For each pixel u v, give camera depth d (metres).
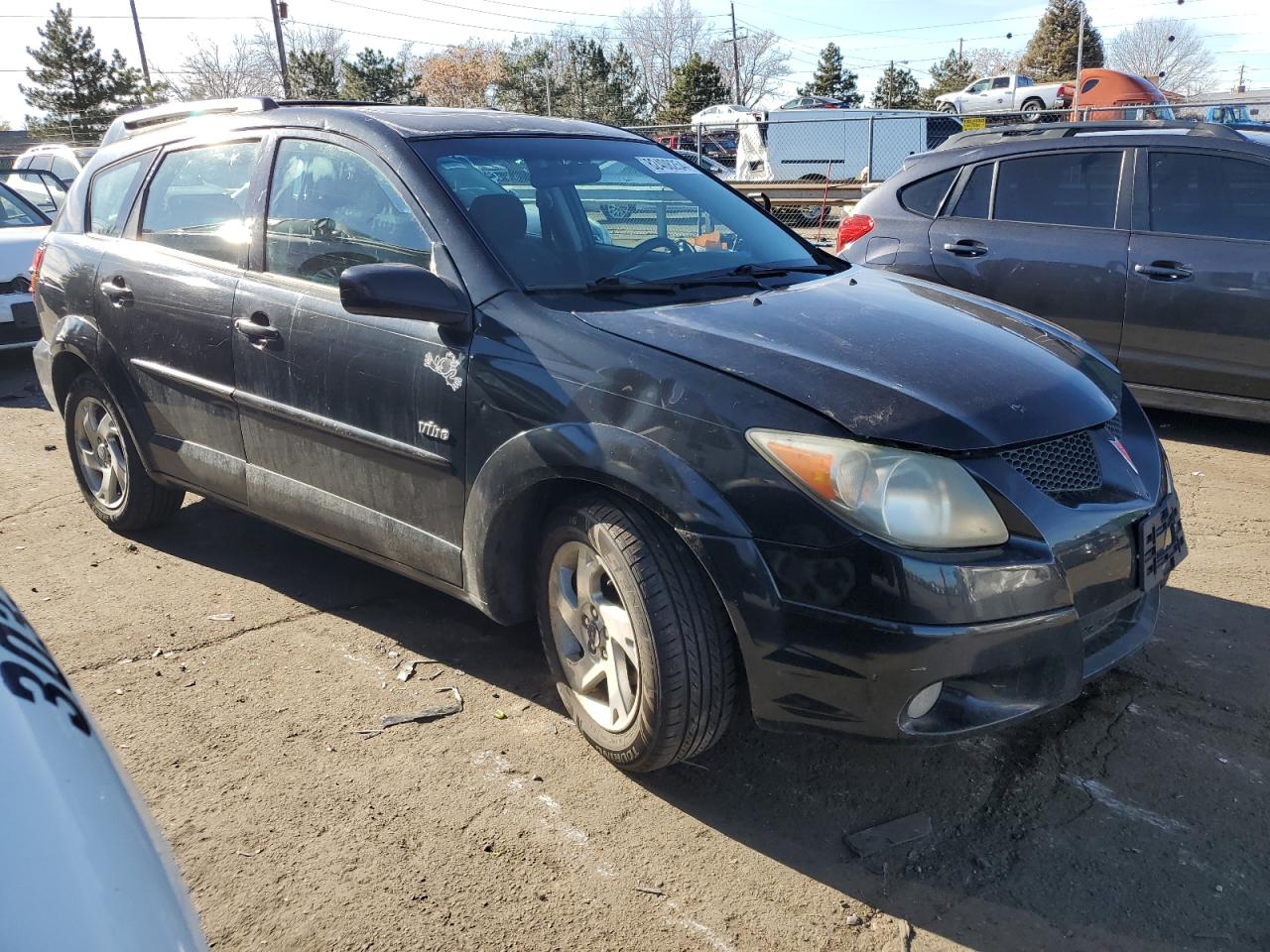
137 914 1.07
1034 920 2.39
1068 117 19.89
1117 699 3.29
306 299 3.50
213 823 2.73
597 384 2.75
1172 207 5.77
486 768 2.97
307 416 3.50
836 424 2.46
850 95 71.38
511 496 2.91
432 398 3.10
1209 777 2.89
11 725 1.17
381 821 2.74
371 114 3.64
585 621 2.94
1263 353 5.49
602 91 59.19
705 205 3.91
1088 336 6.02
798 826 2.73
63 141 47.19
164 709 3.27
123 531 4.68
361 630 3.80
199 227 4.01
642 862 2.59
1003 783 2.90
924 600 2.35
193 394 3.95
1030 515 2.49
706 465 2.53
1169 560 2.92
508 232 3.23
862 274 3.76
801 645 2.45
